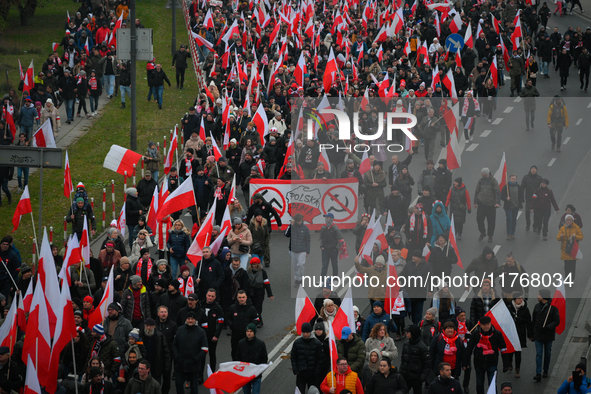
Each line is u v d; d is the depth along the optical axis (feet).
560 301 163.02
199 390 161.17
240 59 370.53
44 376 144.77
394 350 148.87
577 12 575.38
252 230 212.64
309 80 345.92
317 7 529.86
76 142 328.90
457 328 158.51
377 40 430.20
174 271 201.05
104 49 407.44
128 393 139.23
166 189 212.02
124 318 156.15
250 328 148.15
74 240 174.50
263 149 266.98
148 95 388.57
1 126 286.05
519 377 167.63
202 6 516.73
